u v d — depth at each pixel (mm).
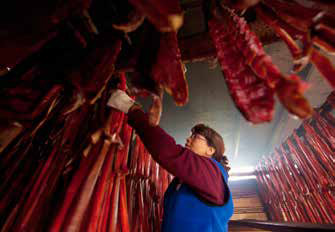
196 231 968
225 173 1262
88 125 1053
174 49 708
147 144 945
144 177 1643
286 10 683
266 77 503
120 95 1035
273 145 3252
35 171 865
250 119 531
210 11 917
